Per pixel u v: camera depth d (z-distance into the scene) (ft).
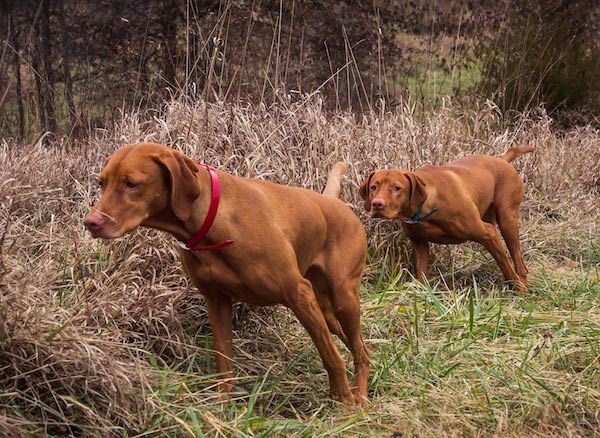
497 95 36.88
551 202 27.30
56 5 41.29
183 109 20.97
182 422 11.43
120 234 11.09
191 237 12.12
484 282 21.57
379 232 21.36
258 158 18.79
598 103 38.55
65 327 11.76
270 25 38.58
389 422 12.94
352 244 14.47
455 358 15.46
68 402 11.44
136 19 39.96
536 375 14.48
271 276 12.51
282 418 13.28
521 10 41.34
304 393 14.20
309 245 13.65
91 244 16.62
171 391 12.93
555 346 15.64
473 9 41.55
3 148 21.34
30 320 11.71
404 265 21.53
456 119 28.02
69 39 40.34
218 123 20.34
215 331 13.50
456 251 22.54
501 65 38.22
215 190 12.09
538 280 21.47
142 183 11.21
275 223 12.71
